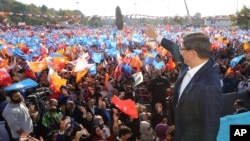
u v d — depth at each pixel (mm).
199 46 2477
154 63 18094
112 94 11656
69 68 17703
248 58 22062
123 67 15398
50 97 11109
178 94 2643
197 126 2443
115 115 8656
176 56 3270
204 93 2391
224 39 39500
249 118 3281
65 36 45094
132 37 39188
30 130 6859
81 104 10258
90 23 81688
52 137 7531
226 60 22500
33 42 31828
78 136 7258
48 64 14469
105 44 31031
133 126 8867
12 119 6457
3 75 10117
